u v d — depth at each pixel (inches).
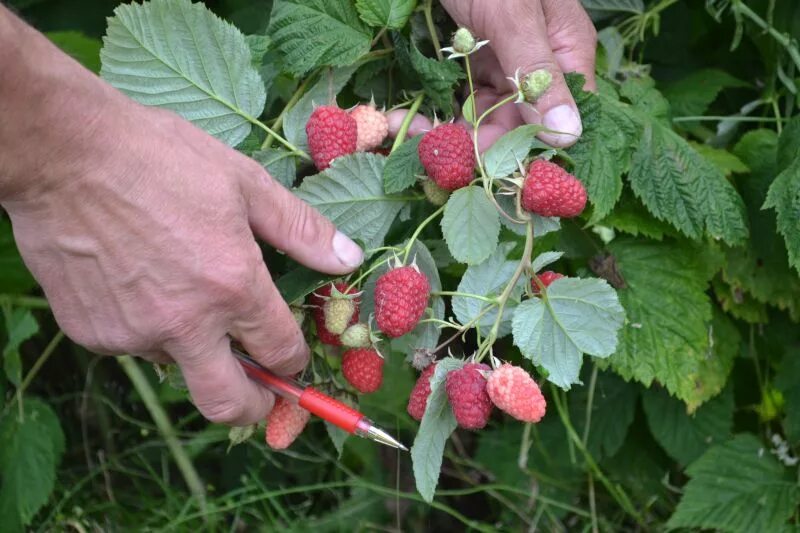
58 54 15.5
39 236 16.7
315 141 18.9
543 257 18.2
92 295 17.2
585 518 30.5
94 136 15.7
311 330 19.4
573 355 17.8
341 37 20.1
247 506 31.3
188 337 17.1
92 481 33.2
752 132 25.4
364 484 29.7
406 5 20.0
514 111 20.4
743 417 30.0
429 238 22.2
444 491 30.9
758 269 25.4
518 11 19.3
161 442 32.0
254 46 20.1
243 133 19.7
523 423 30.9
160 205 16.2
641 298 24.8
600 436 29.3
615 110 22.1
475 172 18.2
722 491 26.7
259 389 18.6
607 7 25.4
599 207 21.6
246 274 16.8
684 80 27.1
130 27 19.0
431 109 20.6
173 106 19.4
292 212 17.6
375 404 30.2
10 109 15.0
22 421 29.8
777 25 25.3
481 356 17.4
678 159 22.9
